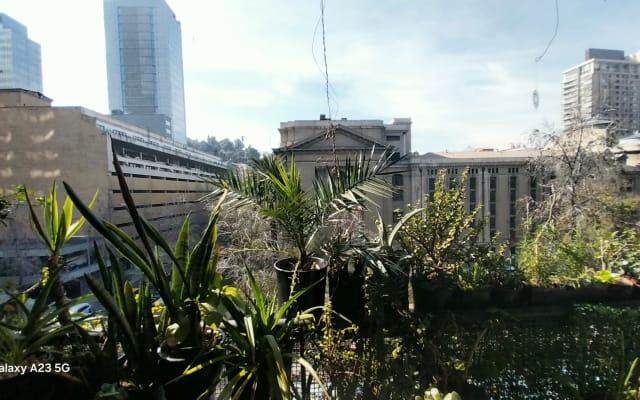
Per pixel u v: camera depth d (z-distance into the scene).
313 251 2.41
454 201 2.33
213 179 2.48
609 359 2.16
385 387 1.89
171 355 1.54
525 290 2.31
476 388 2.02
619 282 2.39
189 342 1.57
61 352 1.62
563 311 2.25
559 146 8.11
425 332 2.02
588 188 7.75
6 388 1.28
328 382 1.91
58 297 1.70
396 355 1.94
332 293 2.19
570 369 2.16
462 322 2.12
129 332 1.44
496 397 2.06
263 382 1.62
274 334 1.70
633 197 7.41
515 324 2.13
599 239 2.88
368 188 2.28
